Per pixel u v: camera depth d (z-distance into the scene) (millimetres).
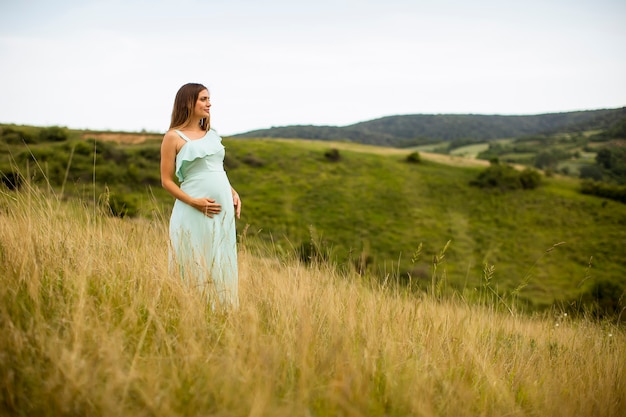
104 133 68562
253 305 3062
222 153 3773
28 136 47781
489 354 3174
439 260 4121
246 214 56406
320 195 65125
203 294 3057
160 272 3158
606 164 96062
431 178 74250
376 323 3107
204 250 3541
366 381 2090
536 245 53094
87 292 2666
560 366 3299
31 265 2750
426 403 2045
